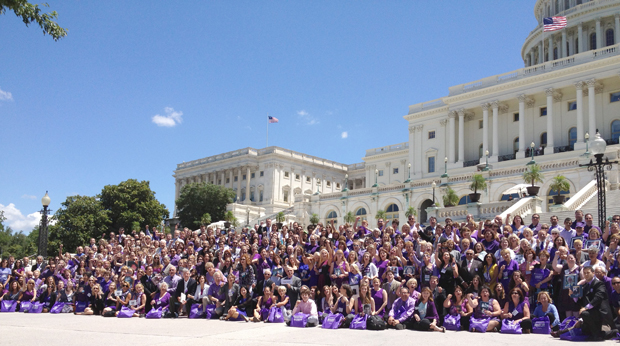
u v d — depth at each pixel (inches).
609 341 426.3
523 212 1193.4
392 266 602.5
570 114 2479.1
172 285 684.1
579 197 1253.7
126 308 682.8
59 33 487.8
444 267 547.2
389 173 3622.0
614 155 1494.8
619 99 2333.9
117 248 921.5
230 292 626.8
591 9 3063.5
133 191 2650.1
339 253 599.5
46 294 800.3
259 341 436.1
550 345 406.0
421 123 3053.6
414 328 519.8
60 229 2338.8
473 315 512.1
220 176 4623.5
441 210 1411.2
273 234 838.5
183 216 3617.1
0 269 858.8
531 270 526.6
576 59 2423.7
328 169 4584.2
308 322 545.6
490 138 2746.1
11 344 422.3
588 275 455.2
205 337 462.0
